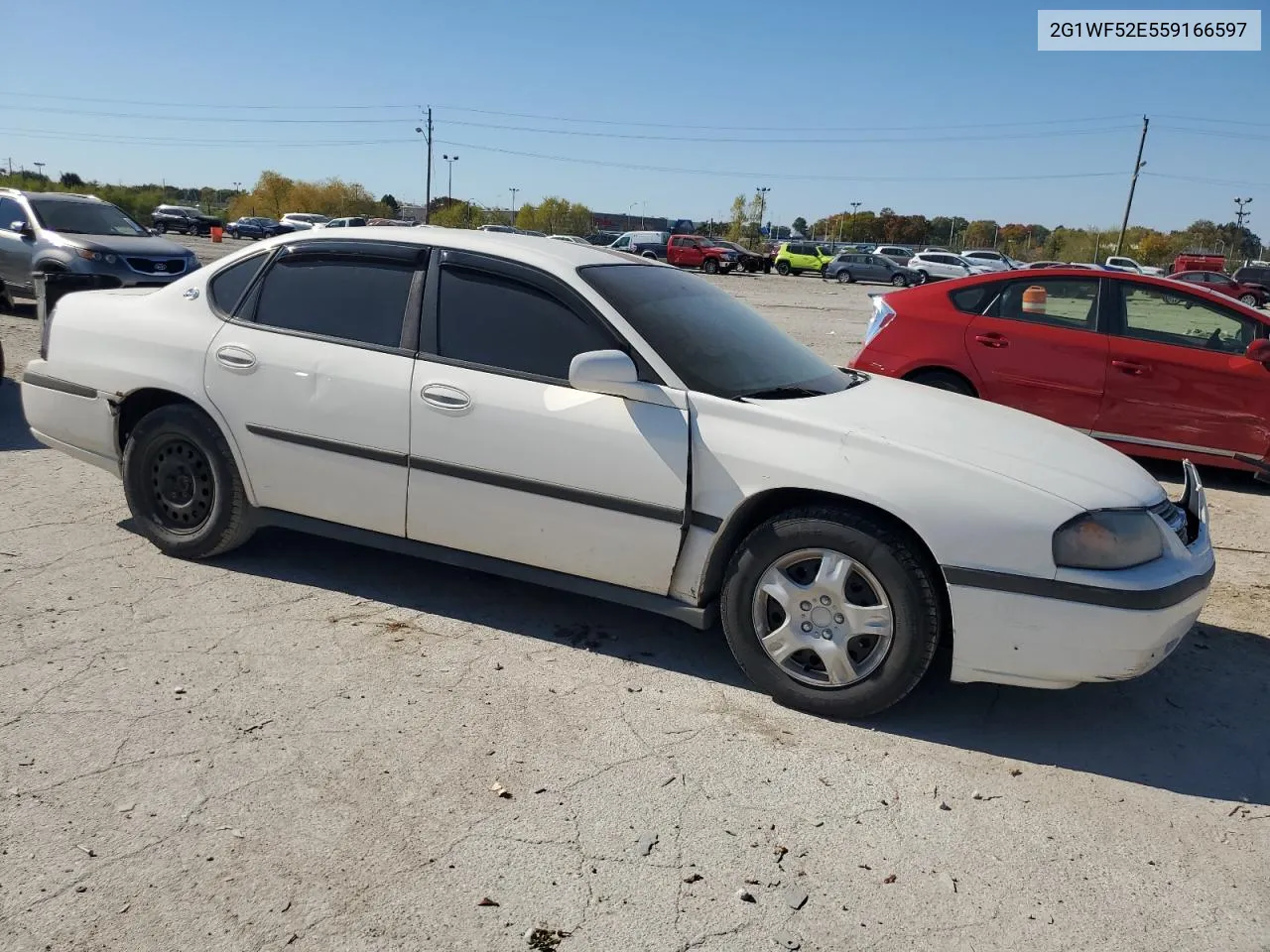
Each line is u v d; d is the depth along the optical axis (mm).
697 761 3279
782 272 47875
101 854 2678
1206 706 3885
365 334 4203
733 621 3688
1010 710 3771
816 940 2496
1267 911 2689
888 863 2816
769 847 2855
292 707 3479
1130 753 3504
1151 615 3287
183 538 4676
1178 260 54156
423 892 2594
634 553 3771
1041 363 7395
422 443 4016
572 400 3807
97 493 5758
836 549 3479
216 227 49781
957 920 2598
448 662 3875
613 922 2523
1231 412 7062
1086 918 2631
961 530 3318
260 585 4523
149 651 3840
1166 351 7188
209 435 4500
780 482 3518
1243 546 5926
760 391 3877
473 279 4098
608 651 4062
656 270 4551
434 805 2963
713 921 2545
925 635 3422
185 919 2457
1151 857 2908
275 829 2816
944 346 7594
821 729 3535
